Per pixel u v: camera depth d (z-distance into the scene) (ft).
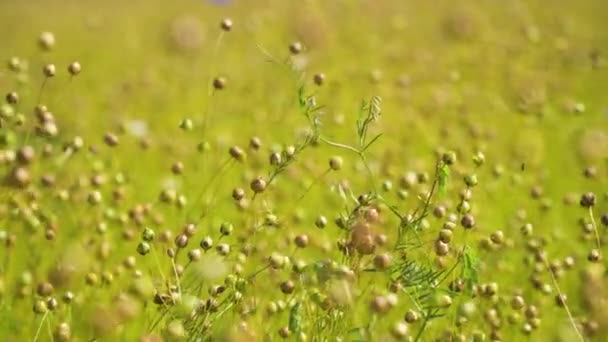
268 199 23.00
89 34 61.21
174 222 26.11
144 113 40.68
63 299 19.66
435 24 56.95
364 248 16.99
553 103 38.27
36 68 47.78
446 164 17.89
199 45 52.42
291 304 18.85
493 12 60.85
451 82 41.52
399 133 33.96
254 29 55.36
